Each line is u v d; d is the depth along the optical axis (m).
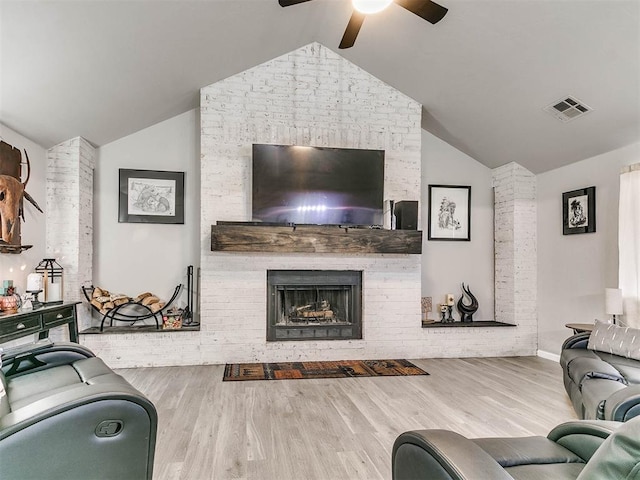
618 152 4.04
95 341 4.24
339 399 3.33
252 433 2.66
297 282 4.63
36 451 1.33
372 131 4.80
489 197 5.60
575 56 3.23
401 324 4.74
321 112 4.71
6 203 3.49
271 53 4.50
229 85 4.55
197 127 5.00
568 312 4.66
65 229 4.31
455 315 5.45
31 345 2.42
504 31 3.31
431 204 5.48
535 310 5.14
